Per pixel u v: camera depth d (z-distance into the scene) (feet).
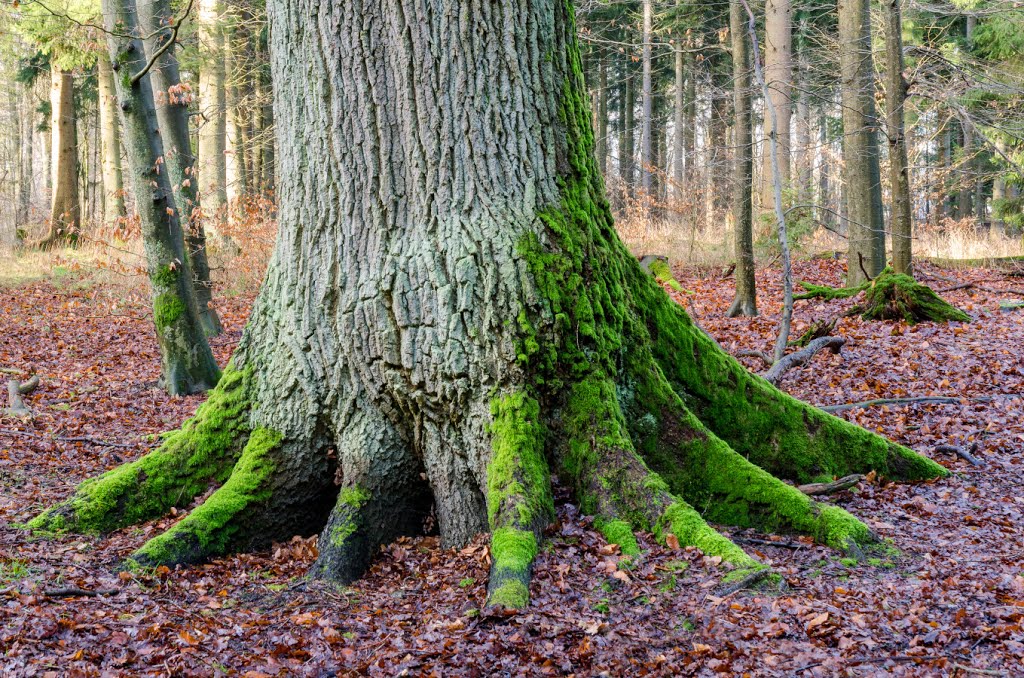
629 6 99.09
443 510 17.48
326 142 17.88
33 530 17.29
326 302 17.98
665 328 19.95
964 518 17.98
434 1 17.17
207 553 16.85
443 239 17.17
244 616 13.99
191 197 43.98
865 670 11.44
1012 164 39.65
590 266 17.78
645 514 16.26
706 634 12.57
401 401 17.54
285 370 18.38
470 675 11.68
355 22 17.44
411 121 17.35
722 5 89.40
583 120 18.78
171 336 33.40
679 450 18.21
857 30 45.42
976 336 34.22
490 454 16.81
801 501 17.13
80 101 106.01
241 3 60.95
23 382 33.40
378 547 17.40
